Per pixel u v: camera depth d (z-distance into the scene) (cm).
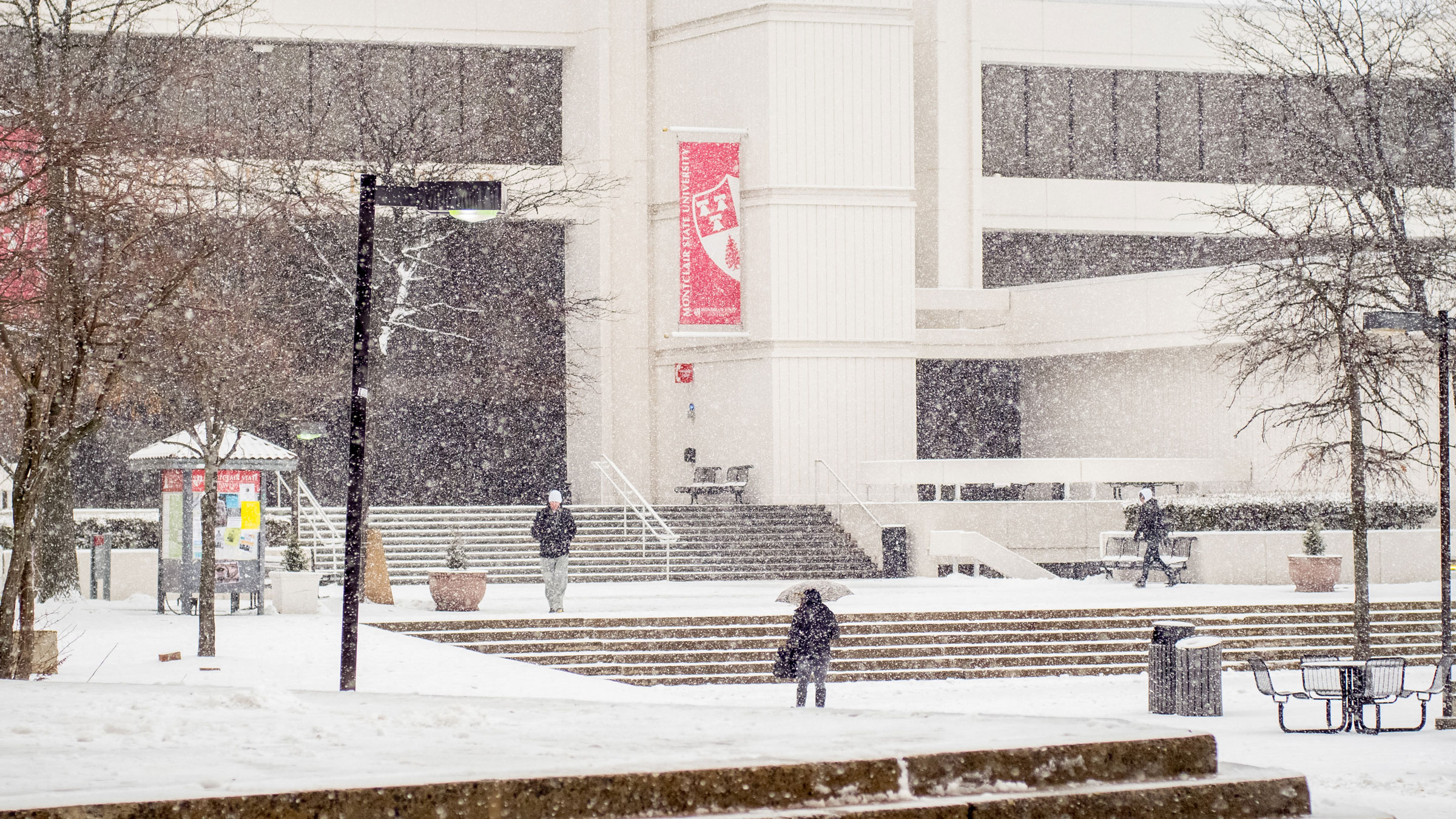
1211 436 4812
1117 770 809
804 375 4975
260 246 2786
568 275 5316
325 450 5344
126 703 1078
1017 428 5603
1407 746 1777
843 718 973
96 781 723
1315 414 3106
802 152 4975
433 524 4353
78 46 2284
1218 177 5709
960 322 5462
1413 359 3172
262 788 684
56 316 1811
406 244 4181
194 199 2089
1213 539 3862
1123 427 5125
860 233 5025
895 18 5041
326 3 5019
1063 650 2859
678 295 5172
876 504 4431
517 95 5294
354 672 1697
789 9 4962
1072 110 5669
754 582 4084
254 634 2527
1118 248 5816
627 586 3878
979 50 5450
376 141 4250
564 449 5497
